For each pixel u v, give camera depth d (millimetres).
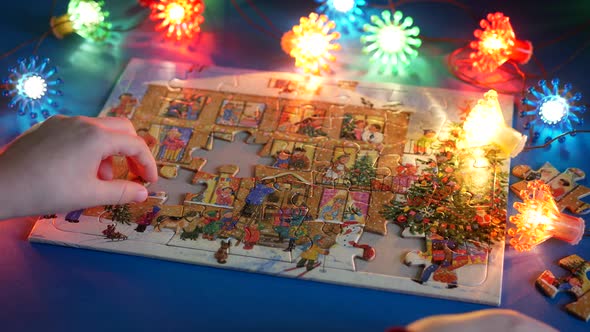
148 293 553
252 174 612
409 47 688
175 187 605
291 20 732
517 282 556
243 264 561
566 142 638
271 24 729
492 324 488
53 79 688
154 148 630
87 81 688
